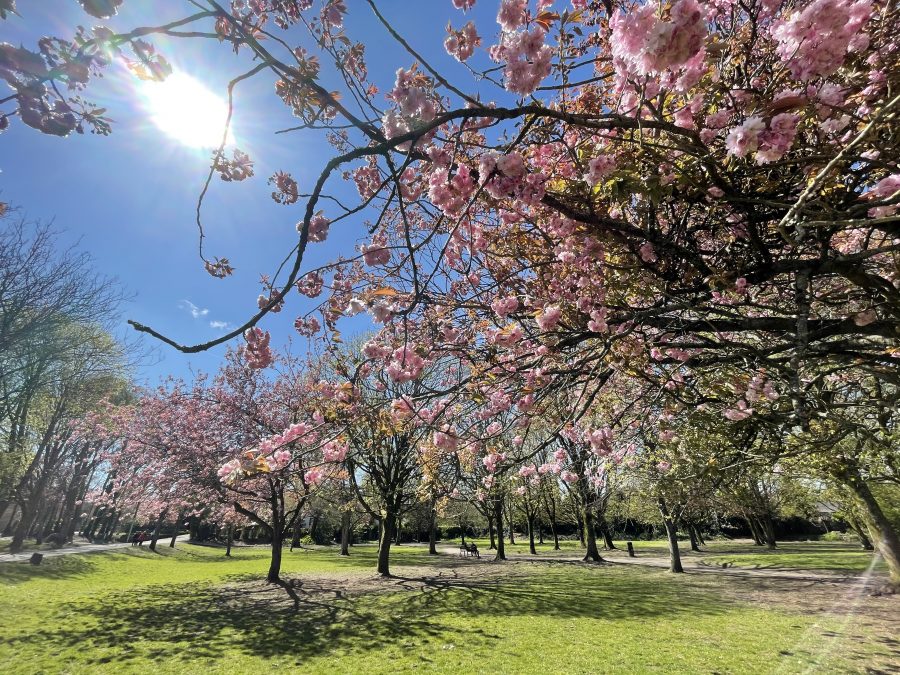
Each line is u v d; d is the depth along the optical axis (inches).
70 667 291.6
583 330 130.3
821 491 478.6
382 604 459.8
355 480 608.7
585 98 122.7
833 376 195.9
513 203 117.3
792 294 131.0
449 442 153.3
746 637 314.2
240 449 585.3
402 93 80.9
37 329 587.5
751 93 84.7
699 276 120.0
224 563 938.1
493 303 132.0
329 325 135.0
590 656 289.1
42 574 617.6
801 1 86.8
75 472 1048.8
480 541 1802.4
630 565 772.0
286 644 334.6
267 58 62.4
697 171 98.0
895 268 104.3
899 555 394.6
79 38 65.4
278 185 115.4
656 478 349.1
